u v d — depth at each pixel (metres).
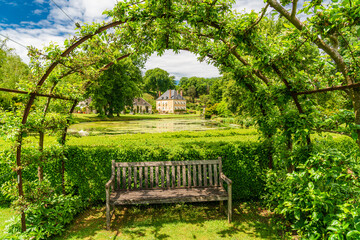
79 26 3.02
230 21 3.03
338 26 2.28
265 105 3.72
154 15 2.89
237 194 4.27
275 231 3.17
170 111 79.75
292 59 2.94
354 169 2.43
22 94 2.95
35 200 3.32
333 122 2.60
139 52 3.96
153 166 4.02
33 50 2.91
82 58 3.61
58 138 4.02
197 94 113.94
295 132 3.05
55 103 4.01
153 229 3.28
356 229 1.77
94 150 4.12
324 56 3.01
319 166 2.44
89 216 3.75
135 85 35.66
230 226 3.34
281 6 2.58
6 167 4.14
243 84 4.01
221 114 37.62
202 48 3.95
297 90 3.10
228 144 4.32
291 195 2.77
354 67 2.37
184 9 2.89
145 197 3.38
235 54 3.66
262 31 3.31
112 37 3.77
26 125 3.03
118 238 3.04
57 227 3.14
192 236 3.07
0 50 21.83
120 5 2.85
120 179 4.18
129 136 7.11
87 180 4.15
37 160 3.43
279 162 3.49
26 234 2.91
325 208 2.33
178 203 4.16
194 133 7.97
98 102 28.94
